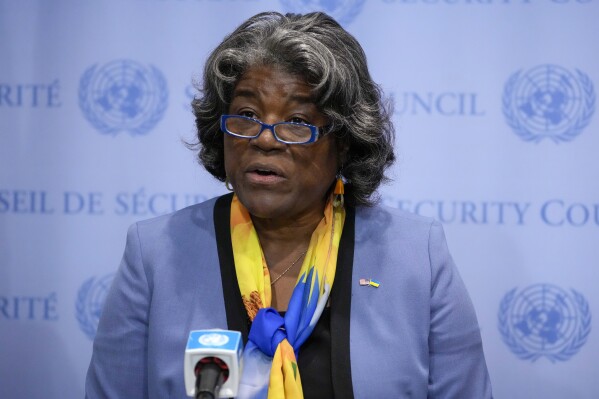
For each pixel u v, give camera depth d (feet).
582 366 14.71
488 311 14.76
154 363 8.80
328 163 8.96
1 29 15.01
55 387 15.37
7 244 15.17
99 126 15.08
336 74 8.53
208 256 9.21
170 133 15.08
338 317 8.85
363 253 9.35
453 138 14.74
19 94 15.03
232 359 6.53
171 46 15.03
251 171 8.60
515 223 14.69
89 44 15.02
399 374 8.71
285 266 9.43
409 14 14.79
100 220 15.16
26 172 15.08
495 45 14.64
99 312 15.25
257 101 8.54
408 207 14.84
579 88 14.51
